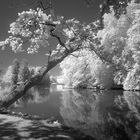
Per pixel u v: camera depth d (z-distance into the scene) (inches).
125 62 1817.2
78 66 2628.0
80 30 651.5
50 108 1034.7
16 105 1138.0
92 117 784.3
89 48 690.8
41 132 345.4
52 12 651.5
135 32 1705.2
